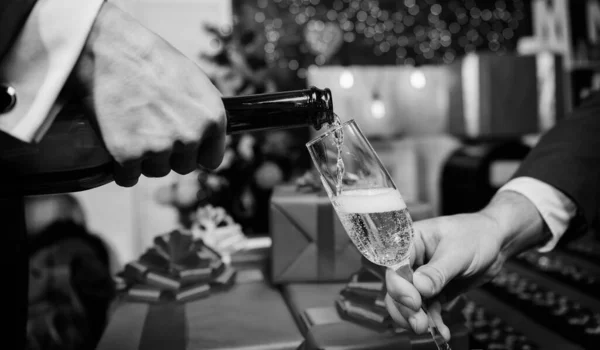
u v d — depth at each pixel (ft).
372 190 1.98
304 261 3.11
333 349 2.15
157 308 2.77
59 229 7.13
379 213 1.89
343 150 1.98
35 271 5.94
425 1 10.24
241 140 6.96
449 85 9.38
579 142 2.42
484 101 8.51
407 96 9.88
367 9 10.08
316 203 3.11
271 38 9.71
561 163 2.39
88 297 6.04
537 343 2.61
